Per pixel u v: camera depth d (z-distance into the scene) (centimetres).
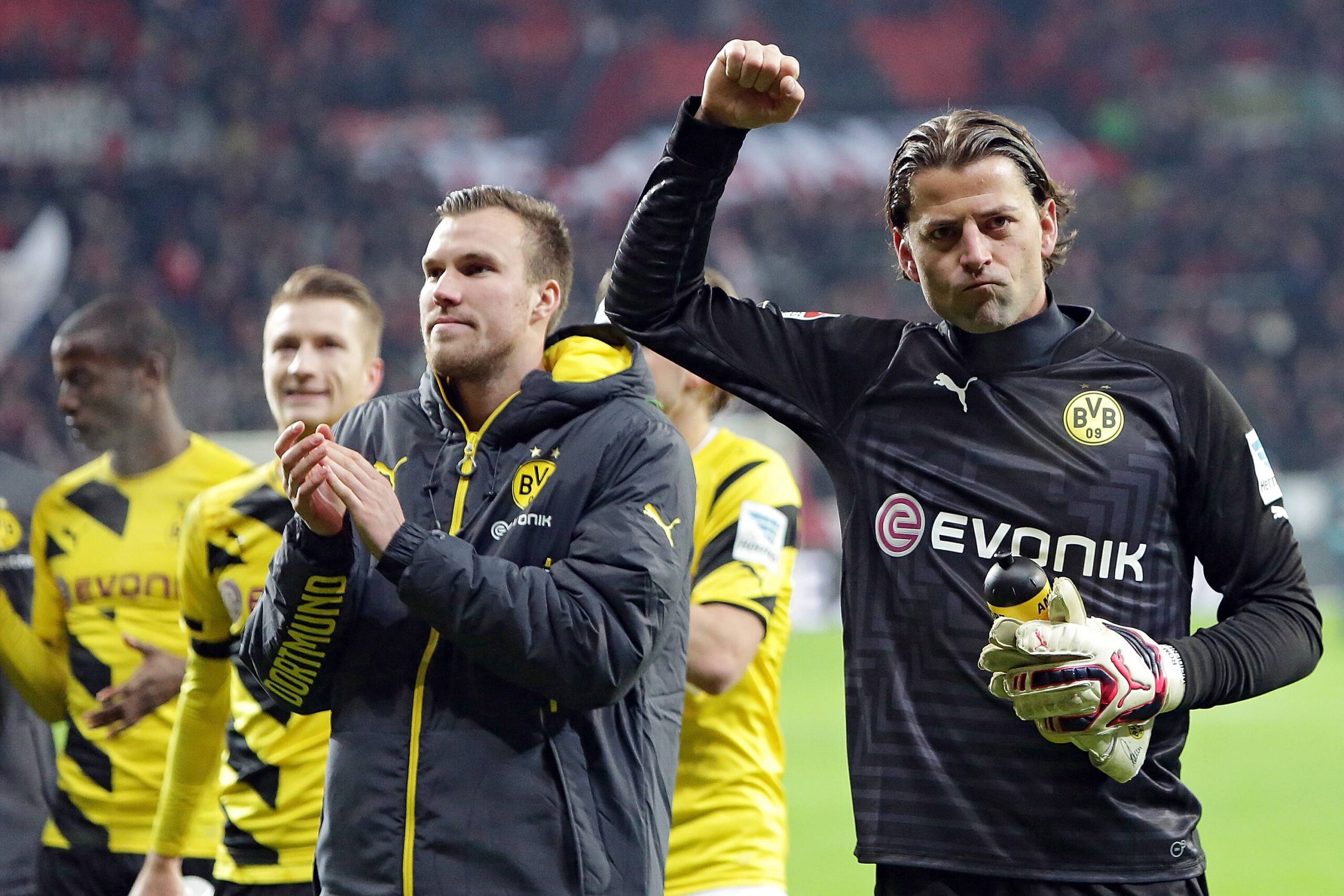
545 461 1119
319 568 1059
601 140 12431
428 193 11006
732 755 1445
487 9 12838
